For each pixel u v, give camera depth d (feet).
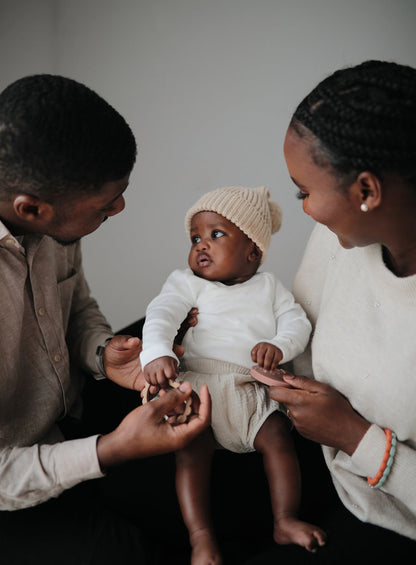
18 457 3.71
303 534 3.63
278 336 4.35
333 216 3.32
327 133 3.10
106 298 9.16
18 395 4.17
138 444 3.61
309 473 4.34
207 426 4.05
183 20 8.36
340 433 3.61
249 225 4.54
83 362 4.80
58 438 4.43
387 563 3.46
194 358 4.46
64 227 3.74
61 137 3.29
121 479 4.47
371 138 3.00
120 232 9.03
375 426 3.57
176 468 4.12
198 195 8.86
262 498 4.29
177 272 4.75
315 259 4.64
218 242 4.56
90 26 8.36
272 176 8.72
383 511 3.58
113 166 3.51
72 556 3.76
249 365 4.44
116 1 8.29
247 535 4.19
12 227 3.81
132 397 4.93
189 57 8.48
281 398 3.73
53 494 3.76
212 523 3.93
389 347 3.56
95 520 3.96
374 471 3.51
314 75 8.34
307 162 3.22
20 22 8.21
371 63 3.24
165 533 4.25
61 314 4.36
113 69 8.53
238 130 8.64
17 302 3.91
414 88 3.04
